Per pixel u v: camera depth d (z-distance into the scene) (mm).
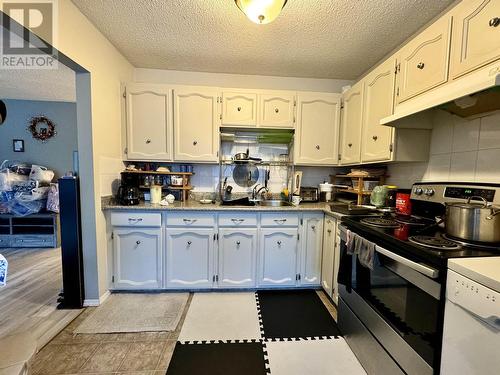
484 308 731
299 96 2428
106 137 2062
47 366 1366
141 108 2311
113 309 1927
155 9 1654
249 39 1998
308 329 1744
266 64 2445
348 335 1594
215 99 2352
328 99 2453
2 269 899
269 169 2754
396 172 2127
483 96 1164
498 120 1298
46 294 2141
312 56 2262
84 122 1867
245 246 2191
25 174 3482
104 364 1390
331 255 2059
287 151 2752
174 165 2596
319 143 2477
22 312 1872
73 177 1884
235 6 1606
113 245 2119
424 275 971
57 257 3033
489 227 1030
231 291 2262
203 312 1916
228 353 1498
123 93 2279
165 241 2148
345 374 1362
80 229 1933
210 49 2174
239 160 2473
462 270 820
